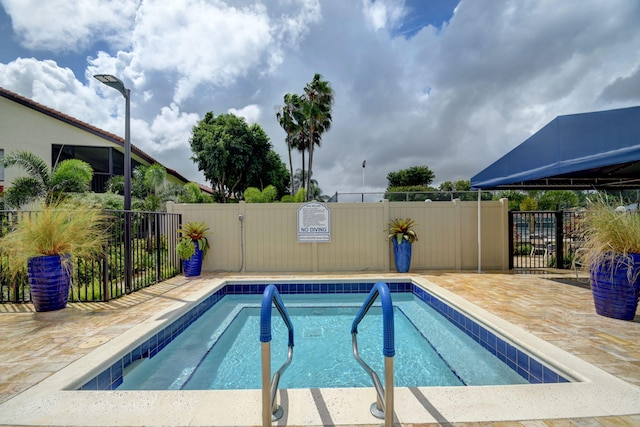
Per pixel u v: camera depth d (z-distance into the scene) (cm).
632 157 368
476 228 728
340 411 195
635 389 213
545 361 264
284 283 619
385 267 722
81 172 1038
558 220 727
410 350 371
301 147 2608
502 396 209
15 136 1235
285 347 386
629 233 341
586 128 421
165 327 371
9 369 248
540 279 599
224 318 489
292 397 211
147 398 209
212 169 2153
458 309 420
